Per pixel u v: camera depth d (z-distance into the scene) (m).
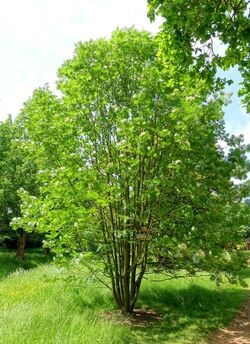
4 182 26.11
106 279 12.61
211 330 8.80
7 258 28.06
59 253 9.37
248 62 7.43
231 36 6.82
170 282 13.56
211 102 9.39
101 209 9.52
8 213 27.05
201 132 8.85
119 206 9.42
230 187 10.05
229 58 7.23
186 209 9.43
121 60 9.60
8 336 6.30
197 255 9.05
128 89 9.84
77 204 9.16
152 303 11.18
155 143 8.95
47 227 9.01
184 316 9.94
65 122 8.91
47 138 9.09
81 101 9.16
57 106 9.44
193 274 10.04
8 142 29.45
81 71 9.45
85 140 9.52
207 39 6.70
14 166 28.05
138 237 9.40
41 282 13.28
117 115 8.80
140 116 8.59
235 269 10.03
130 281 11.16
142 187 9.33
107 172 8.91
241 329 8.95
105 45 9.73
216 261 9.59
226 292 13.58
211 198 9.48
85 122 9.36
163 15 6.65
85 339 6.45
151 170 9.44
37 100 9.41
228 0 6.70
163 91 8.77
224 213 9.53
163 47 7.12
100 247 9.24
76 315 8.02
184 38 6.70
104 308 10.17
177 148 9.15
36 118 9.34
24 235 28.84
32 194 26.38
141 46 9.66
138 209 9.37
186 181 9.12
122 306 9.95
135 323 9.14
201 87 7.93
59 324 7.34
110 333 7.14
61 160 9.16
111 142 9.54
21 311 7.91
